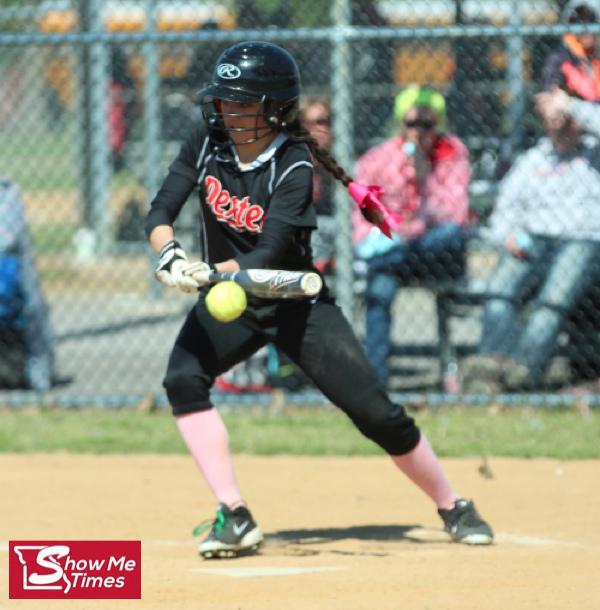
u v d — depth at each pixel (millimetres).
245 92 15742
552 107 28531
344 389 16422
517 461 24016
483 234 30438
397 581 14727
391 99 36219
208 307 15148
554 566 15688
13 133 62250
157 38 27891
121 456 24734
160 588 14516
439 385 30984
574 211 28719
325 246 29453
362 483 22484
